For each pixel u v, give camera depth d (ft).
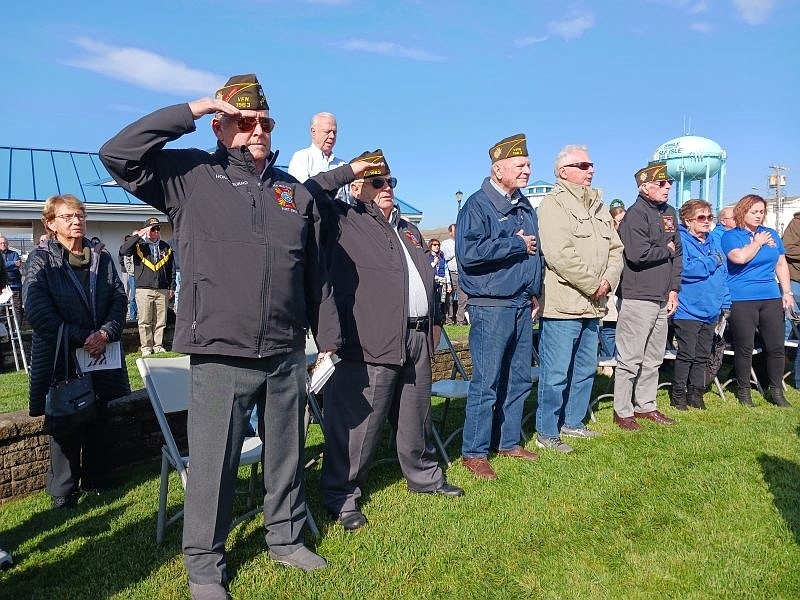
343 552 9.95
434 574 9.38
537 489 12.46
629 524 11.05
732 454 14.47
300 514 9.77
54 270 11.64
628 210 16.58
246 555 9.84
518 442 14.51
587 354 15.67
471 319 13.25
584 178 14.35
